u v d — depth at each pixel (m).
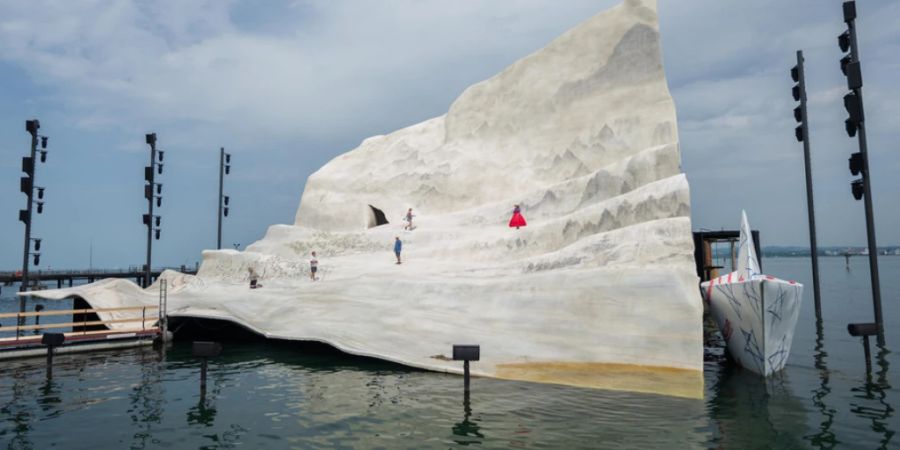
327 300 22.50
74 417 13.35
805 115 29.47
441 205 33.88
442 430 11.95
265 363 19.92
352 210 36.59
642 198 20.11
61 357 21.72
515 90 34.34
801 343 21.97
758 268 17.59
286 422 12.73
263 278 27.39
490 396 14.72
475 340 18.25
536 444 10.97
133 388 16.27
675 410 13.16
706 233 33.84
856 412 12.63
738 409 13.09
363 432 11.91
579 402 14.01
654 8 29.05
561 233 22.27
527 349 17.33
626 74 29.19
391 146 39.19
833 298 42.88
